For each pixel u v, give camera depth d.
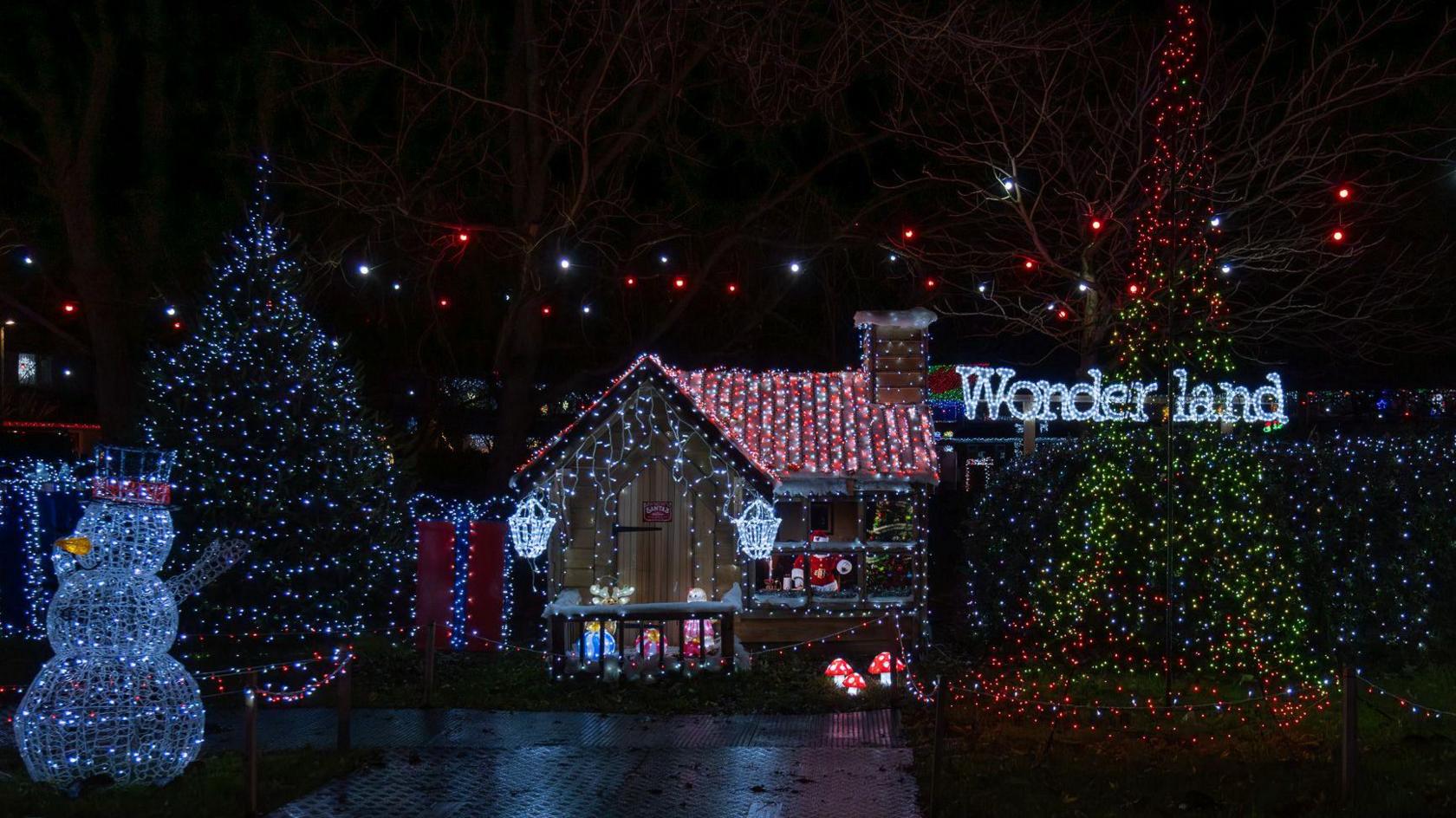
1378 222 23.59
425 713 12.35
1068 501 15.27
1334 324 23.58
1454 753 10.02
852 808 8.88
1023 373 30.62
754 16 23.89
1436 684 12.95
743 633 15.30
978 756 10.29
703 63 25.55
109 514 9.42
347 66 21.94
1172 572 12.60
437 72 23.59
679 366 28.34
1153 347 14.38
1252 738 10.98
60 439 32.03
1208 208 14.66
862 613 15.42
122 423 23.56
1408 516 14.29
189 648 15.22
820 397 16.39
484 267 26.44
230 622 15.36
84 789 9.05
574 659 13.82
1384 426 21.64
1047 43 22.09
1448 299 25.05
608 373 26.52
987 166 24.33
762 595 15.47
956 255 24.00
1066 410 16.84
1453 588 14.20
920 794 9.18
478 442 33.09
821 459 15.45
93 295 23.38
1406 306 23.27
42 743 9.14
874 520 16.31
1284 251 20.94
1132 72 22.44
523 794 9.27
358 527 15.98
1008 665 15.08
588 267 26.25
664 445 14.58
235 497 15.39
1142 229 14.84
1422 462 14.59
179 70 22.48
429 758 10.36
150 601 9.45
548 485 14.42
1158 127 14.34
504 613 16.16
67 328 33.19
